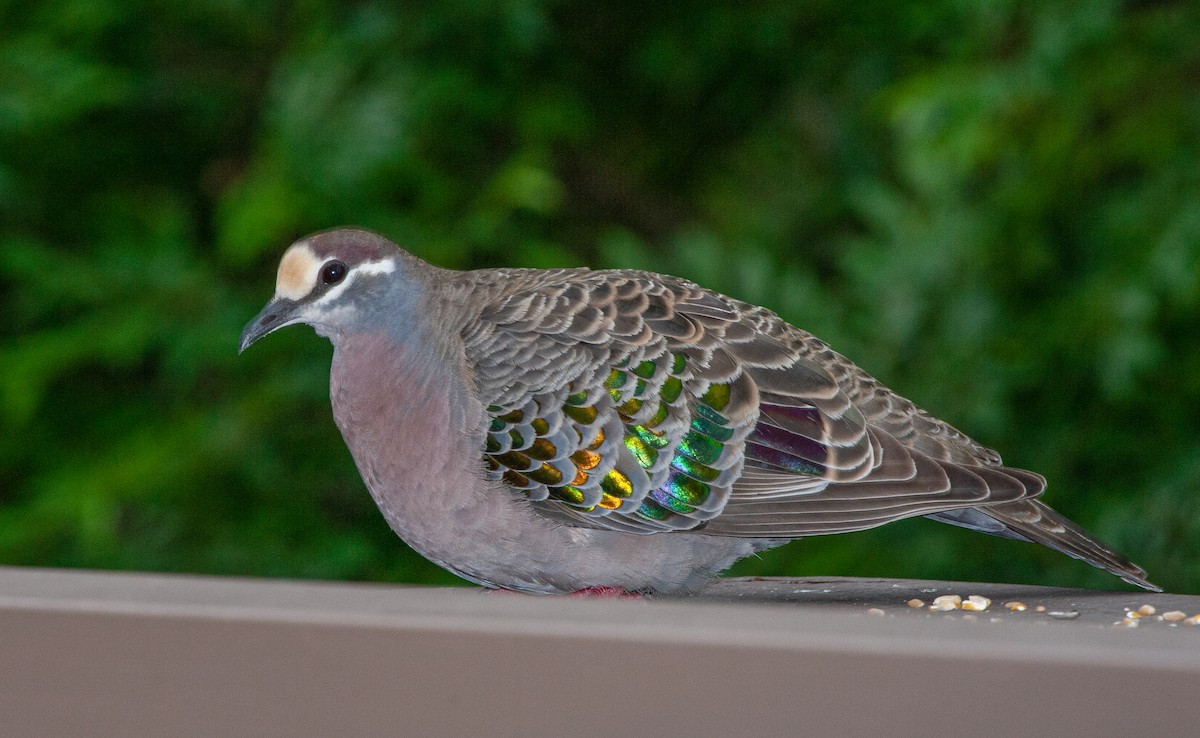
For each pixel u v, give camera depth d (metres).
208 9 13.83
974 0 12.42
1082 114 11.88
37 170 14.02
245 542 12.22
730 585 7.75
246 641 3.80
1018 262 11.83
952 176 11.30
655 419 6.80
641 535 6.91
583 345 6.92
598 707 3.57
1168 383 11.83
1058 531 6.80
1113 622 5.89
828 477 6.78
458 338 7.09
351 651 3.71
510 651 3.62
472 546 7.06
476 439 6.89
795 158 14.66
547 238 15.31
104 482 11.64
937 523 10.83
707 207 15.76
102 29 13.82
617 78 16.11
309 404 12.59
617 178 16.22
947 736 3.37
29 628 3.93
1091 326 11.20
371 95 12.52
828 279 13.84
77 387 13.59
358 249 7.31
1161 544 10.66
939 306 11.02
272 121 12.96
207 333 12.21
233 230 12.11
